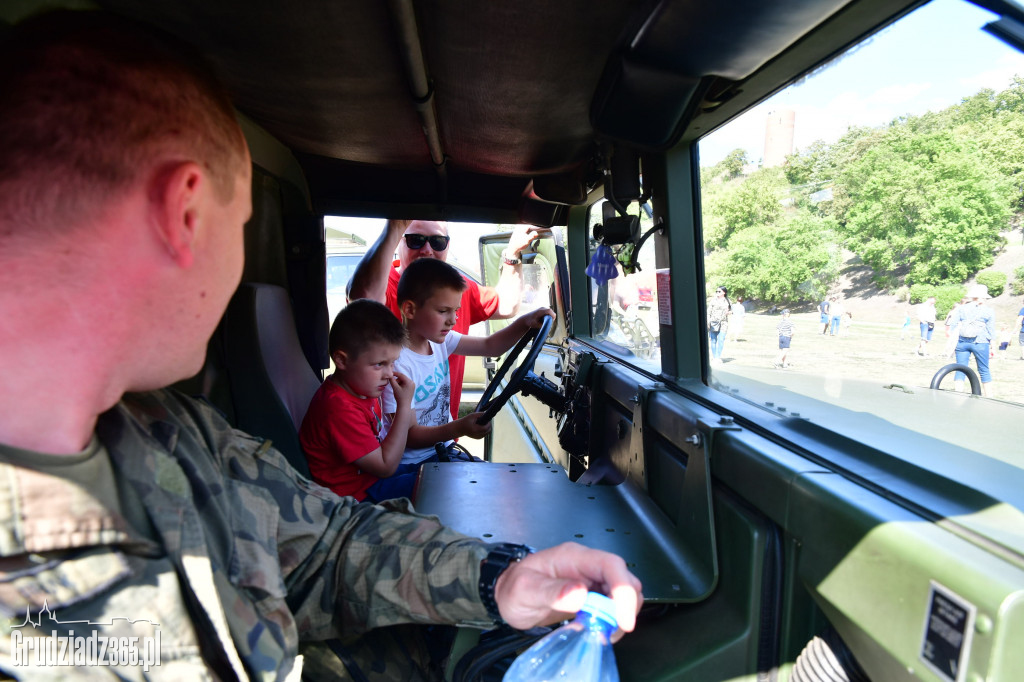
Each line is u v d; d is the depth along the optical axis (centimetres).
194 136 62
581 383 245
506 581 86
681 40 118
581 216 308
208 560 68
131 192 57
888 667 88
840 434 118
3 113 53
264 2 121
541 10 119
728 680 117
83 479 59
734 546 125
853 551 93
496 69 150
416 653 111
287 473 97
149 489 66
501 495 180
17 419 56
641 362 221
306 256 269
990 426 96
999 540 81
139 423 72
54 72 54
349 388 203
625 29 124
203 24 133
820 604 103
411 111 185
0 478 54
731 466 129
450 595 88
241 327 195
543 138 206
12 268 53
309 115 195
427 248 338
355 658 100
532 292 405
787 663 115
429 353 261
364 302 202
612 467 218
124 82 56
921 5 92
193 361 68
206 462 79
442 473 198
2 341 54
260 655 74
